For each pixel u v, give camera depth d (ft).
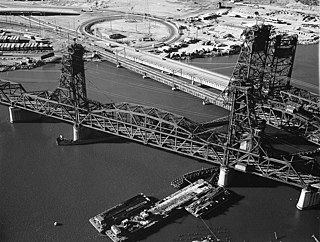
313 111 486.38
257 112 504.43
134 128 420.36
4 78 626.23
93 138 449.48
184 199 349.20
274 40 478.59
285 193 367.04
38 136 453.58
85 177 384.06
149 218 330.13
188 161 413.18
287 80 528.63
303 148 448.65
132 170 395.96
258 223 331.98
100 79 643.04
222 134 391.24
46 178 381.60
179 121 393.91
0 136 450.71
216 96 561.43
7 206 343.87
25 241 307.99
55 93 456.45
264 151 356.18
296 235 321.93
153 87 619.26
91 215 335.26
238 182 379.76
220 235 318.24
